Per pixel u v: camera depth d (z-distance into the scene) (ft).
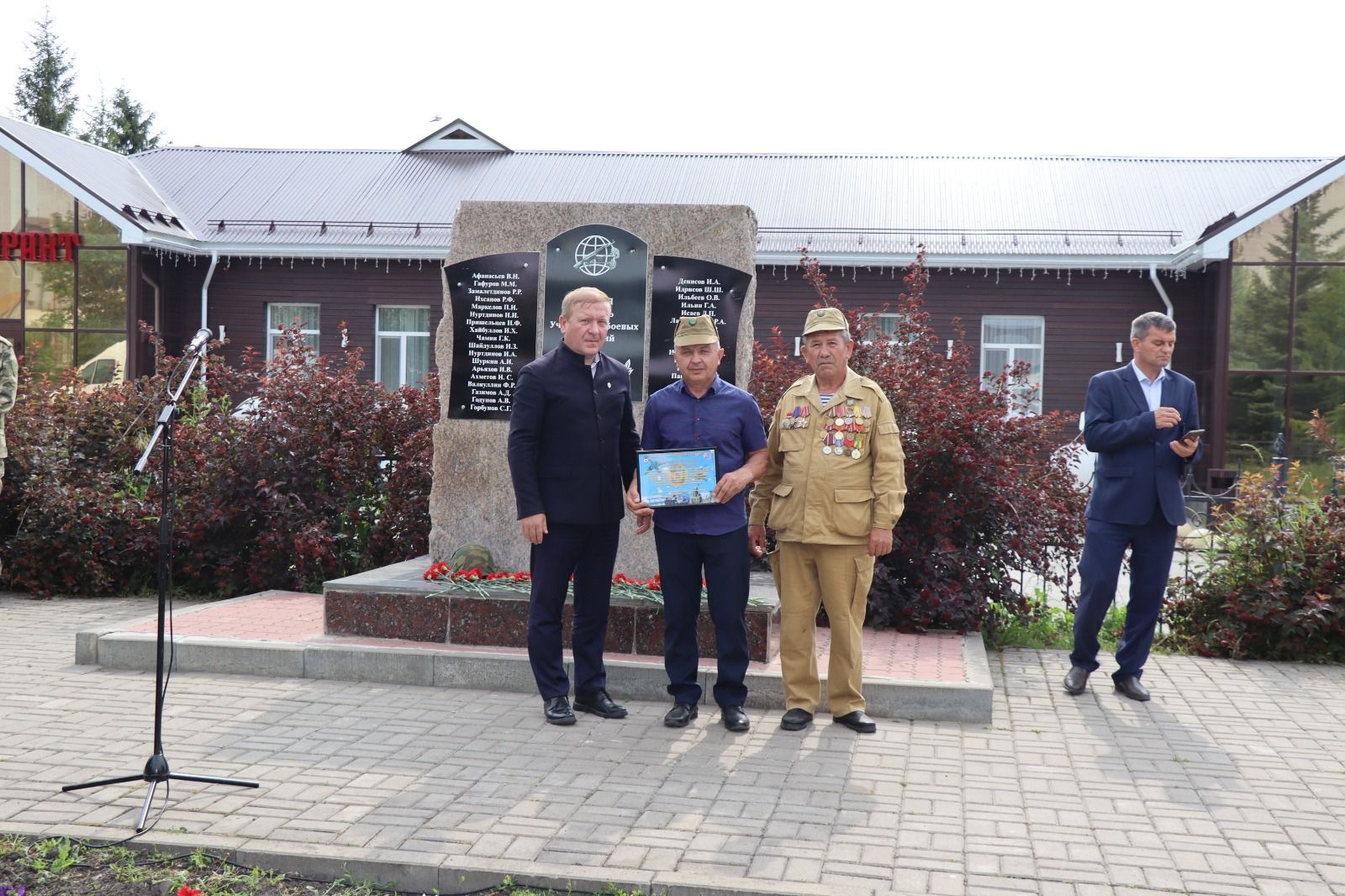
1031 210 70.74
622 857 12.99
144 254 70.03
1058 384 66.95
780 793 15.21
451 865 12.66
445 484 24.22
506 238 24.16
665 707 19.54
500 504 24.07
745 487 18.22
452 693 20.16
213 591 31.17
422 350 71.61
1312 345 61.46
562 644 20.75
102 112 147.84
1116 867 13.02
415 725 18.11
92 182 70.54
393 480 30.37
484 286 24.12
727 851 13.21
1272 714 19.83
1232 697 20.98
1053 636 26.43
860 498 18.06
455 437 24.17
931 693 19.08
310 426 30.94
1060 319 66.90
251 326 72.08
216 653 21.34
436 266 70.85
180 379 16.39
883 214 70.69
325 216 73.36
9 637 24.66
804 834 13.80
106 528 30.68
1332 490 26.45
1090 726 18.86
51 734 17.46
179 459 31.07
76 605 29.09
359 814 14.20
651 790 15.24
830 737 17.89
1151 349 20.43
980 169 76.74
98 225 70.03
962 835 13.87
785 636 18.54
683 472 18.08
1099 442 20.47
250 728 17.81
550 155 80.64
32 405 33.01
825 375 18.43
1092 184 73.82
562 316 18.92
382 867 12.75
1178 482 20.40
